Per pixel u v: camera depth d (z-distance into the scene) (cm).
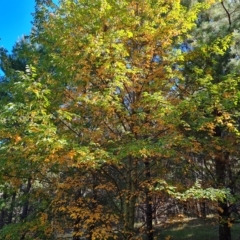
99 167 628
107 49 588
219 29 891
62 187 694
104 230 598
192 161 786
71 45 647
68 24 667
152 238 790
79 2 663
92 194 848
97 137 654
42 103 516
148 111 664
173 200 766
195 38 891
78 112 684
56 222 731
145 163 746
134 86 678
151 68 690
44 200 771
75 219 692
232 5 954
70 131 690
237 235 1241
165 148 584
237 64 815
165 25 671
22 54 828
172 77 676
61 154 534
